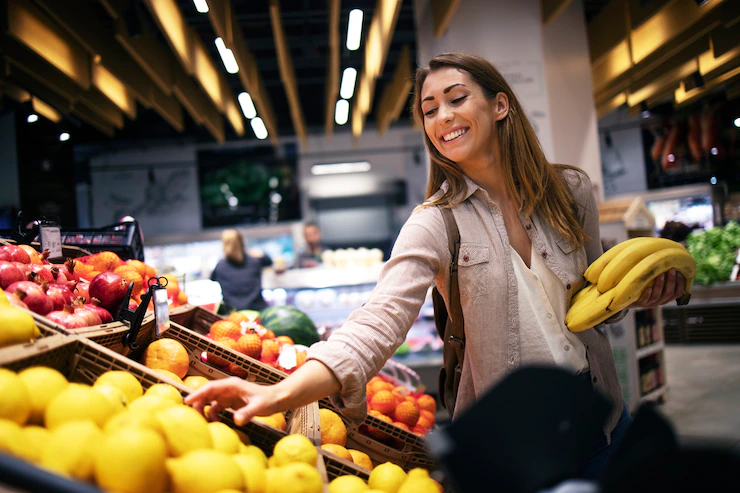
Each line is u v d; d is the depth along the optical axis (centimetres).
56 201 856
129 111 834
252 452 123
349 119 1222
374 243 1257
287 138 1223
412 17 845
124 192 1183
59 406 97
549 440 72
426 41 642
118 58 702
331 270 662
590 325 153
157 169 1187
